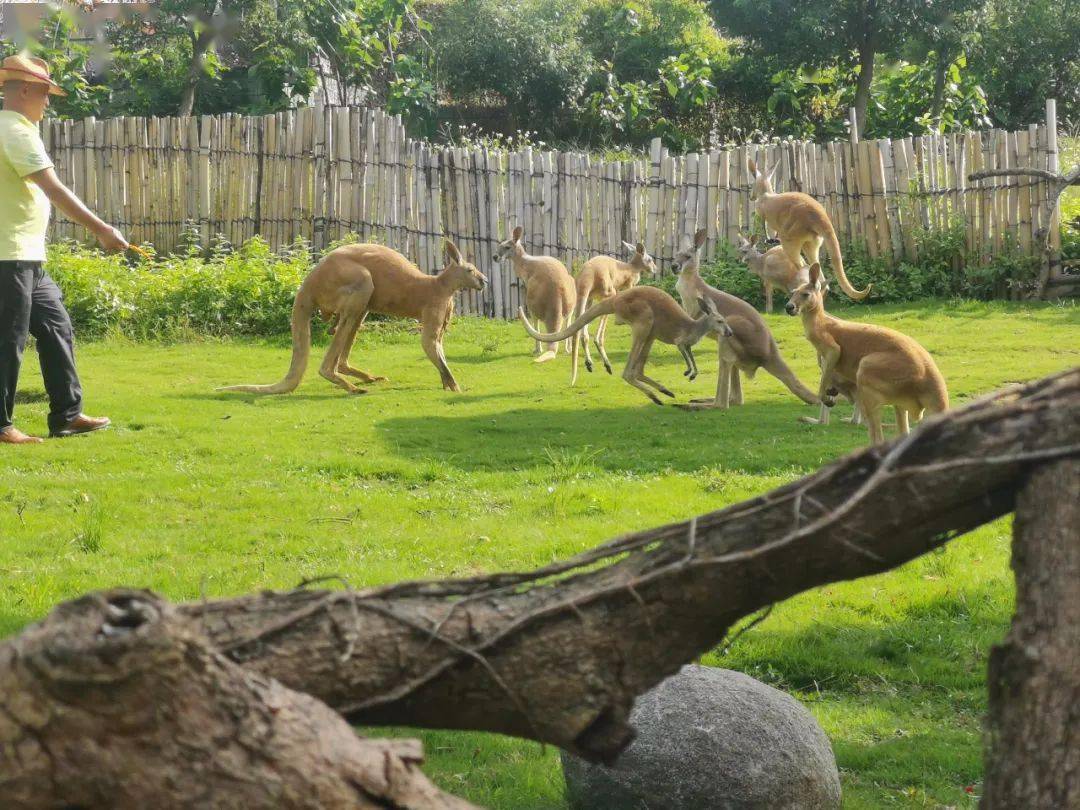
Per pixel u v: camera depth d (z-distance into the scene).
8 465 11.77
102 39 35.38
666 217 22.23
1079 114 38.94
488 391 15.88
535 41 39.03
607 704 3.57
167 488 11.14
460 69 39.22
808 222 19.59
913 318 19.52
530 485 11.56
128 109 35.16
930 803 5.91
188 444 12.82
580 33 42.31
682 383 16.31
